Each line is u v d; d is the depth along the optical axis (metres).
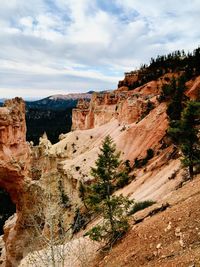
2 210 96.94
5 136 49.00
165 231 19.52
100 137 100.38
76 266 18.84
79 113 162.62
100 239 25.48
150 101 87.62
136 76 161.88
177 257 15.48
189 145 30.78
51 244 10.82
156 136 64.94
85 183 59.88
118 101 124.50
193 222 18.39
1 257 63.84
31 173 55.78
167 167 44.50
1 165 48.44
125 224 23.80
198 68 86.75
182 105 55.19
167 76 113.62
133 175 52.94
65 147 103.06
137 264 18.14
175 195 25.50
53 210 11.52
